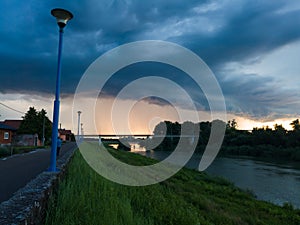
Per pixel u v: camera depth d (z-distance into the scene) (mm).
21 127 36500
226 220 7703
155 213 5750
